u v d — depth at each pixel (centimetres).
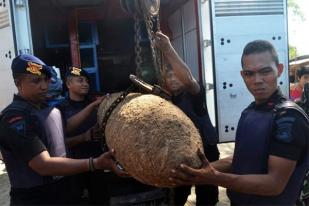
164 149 178
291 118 175
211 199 341
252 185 168
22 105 227
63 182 242
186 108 312
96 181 333
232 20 432
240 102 435
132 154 188
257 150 185
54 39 647
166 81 290
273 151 175
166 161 175
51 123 239
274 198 185
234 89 434
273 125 180
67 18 640
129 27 691
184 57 543
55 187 235
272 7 438
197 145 184
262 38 438
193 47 490
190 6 496
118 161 204
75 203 261
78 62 605
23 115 221
